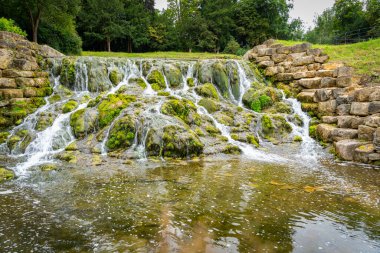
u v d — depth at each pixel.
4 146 9.19
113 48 42.00
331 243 3.83
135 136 9.41
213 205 5.08
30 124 10.45
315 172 7.46
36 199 5.33
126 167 7.70
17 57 12.74
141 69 15.46
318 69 14.69
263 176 6.98
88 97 12.74
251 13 43.53
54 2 19.34
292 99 14.08
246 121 11.76
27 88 12.16
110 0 37.06
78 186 6.09
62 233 4.04
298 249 3.66
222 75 15.12
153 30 41.25
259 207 5.02
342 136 9.88
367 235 4.06
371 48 15.03
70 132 10.05
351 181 6.67
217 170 7.48
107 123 10.27
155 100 11.48
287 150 9.98
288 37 49.06
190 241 3.83
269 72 16.45
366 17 33.81
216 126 11.12
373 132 8.99
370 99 9.94
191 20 41.28
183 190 5.88
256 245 3.74
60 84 13.87
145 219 4.49
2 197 5.42
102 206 5.00
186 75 15.73
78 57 15.14
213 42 40.94
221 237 3.95
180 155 8.81
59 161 8.20
